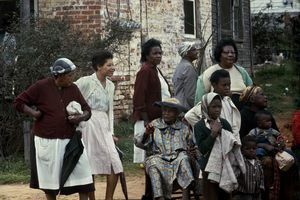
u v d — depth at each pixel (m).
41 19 13.92
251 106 8.76
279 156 8.44
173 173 8.40
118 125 15.91
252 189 7.97
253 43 30.66
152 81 9.13
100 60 8.76
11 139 13.37
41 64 12.91
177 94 9.71
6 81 12.88
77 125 7.74
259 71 28.12
